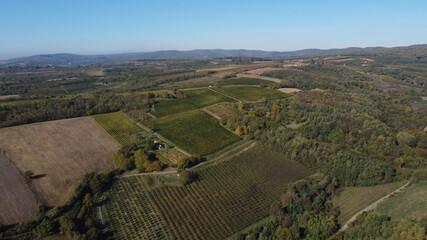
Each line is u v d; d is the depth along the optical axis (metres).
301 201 71.00
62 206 63.12
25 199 65.25
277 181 81.81
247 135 108.00
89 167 82.06
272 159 92.94
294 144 95.69
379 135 95.81
